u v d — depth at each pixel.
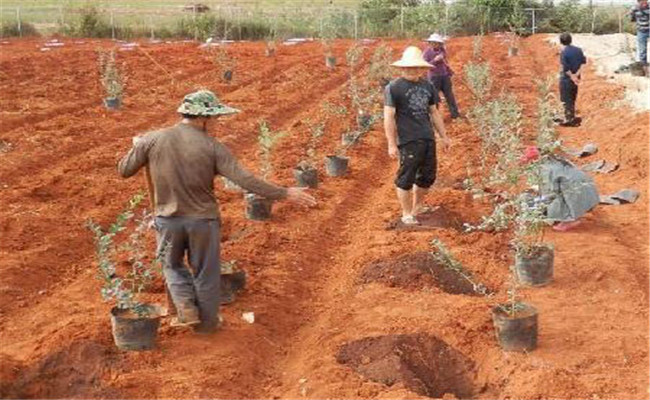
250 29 36.72
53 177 11.99
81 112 17.30
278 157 13.60
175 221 6.68
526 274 8.23
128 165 6.69
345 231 10.42
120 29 36.09
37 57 27.11
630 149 13.20
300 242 9.61
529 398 6.12
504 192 10.46
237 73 24.12
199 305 6.89
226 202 11.12
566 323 7.39
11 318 7.62
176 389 6.11
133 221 10.38
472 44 31.84
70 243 9.45
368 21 37.78
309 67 25.52
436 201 10.93
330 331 7.27
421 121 9.90
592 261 8.77
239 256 8.93
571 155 13.88
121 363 6.40
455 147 14.19
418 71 9.84
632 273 8.66
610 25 37.94
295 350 7.13
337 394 6.14
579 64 16.02
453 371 6.76
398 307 7.65
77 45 32.28
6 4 48.09
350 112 17.72
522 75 23.58
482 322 7.22
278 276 8.51
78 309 7.62
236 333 7.08
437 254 8.71
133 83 21.86
